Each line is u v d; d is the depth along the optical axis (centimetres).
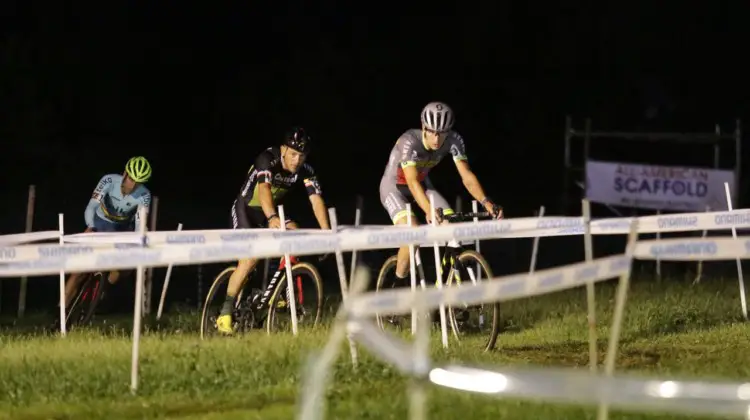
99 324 4022
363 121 11062
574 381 1786
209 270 6544
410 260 2964
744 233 6116
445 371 2297
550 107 11025
